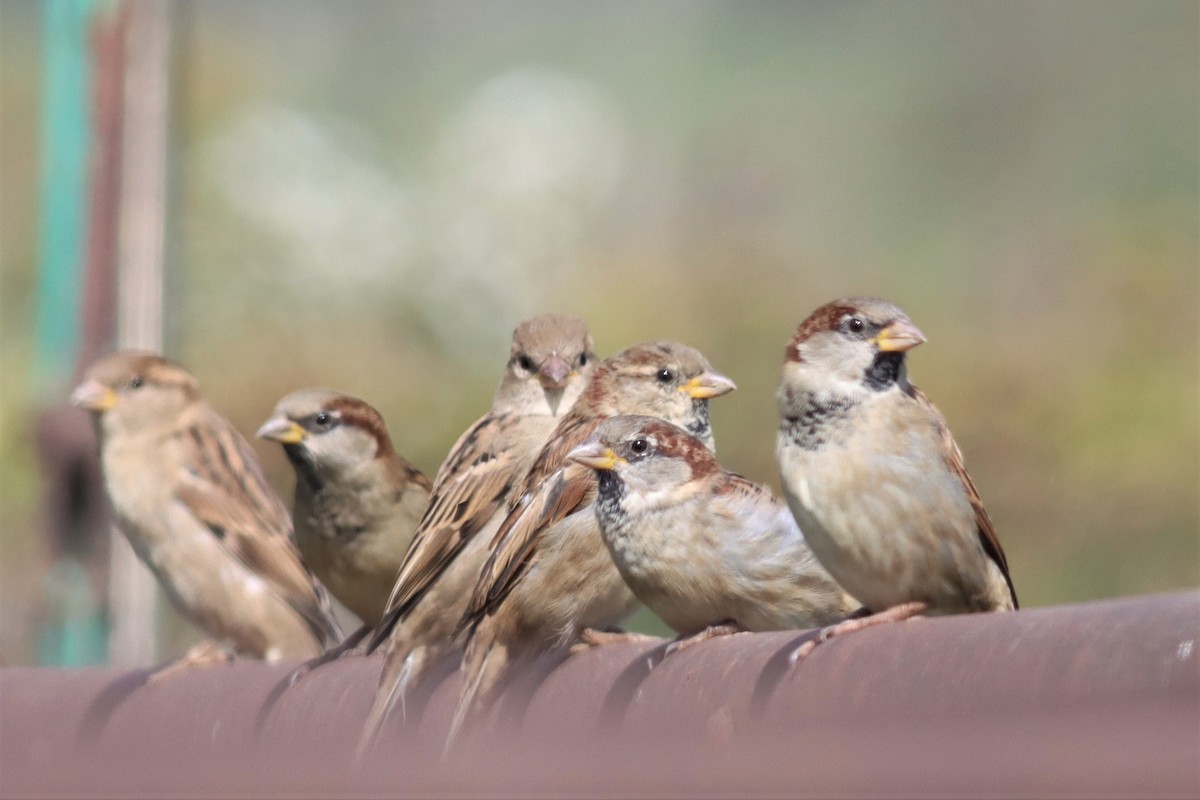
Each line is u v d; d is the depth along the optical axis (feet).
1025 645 11.68
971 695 11.98
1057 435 54.54
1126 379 55.72
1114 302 59.62
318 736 18.66
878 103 99.86
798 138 96.99
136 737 19.89
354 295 57.98
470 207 62.44
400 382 56.29
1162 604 11.02
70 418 37.58
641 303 60.18
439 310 58.39
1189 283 60.54
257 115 64.23
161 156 38.99
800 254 69.77
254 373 55.77
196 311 56.49
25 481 49.06
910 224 84.84
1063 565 53.11
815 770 9.43
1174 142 87.76
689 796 9.99
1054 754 8.59
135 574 38.14
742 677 14.56
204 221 57.88
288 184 59.88
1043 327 60.49
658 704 15.62
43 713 20.44
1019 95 95.35
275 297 57.26
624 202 73.36
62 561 37.78
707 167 90.48
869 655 13.24
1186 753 8.31
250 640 32.04
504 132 67.46
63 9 38.83
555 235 62.49
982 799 8.63
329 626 32.42
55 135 38.68
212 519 32.04
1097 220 68.18
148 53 38.86
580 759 10.76
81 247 38.45
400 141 70.59
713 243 66.28
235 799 11.53
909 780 8.96
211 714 19.51
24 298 60.18
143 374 32.42
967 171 91.97
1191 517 53.26
